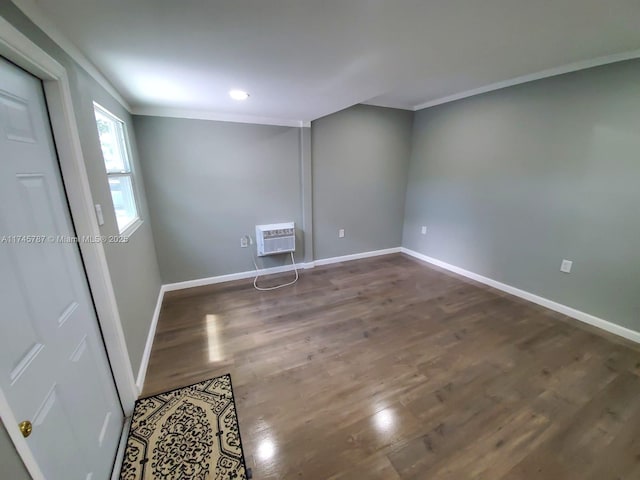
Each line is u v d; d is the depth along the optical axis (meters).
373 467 1.30
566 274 2.60
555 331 2.37
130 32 1.27
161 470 1.29
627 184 2.15
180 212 3.07
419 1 1.08
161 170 2.89
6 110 0.87
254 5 1.08
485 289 3.22
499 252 3.17
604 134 2.23
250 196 3.38
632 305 2.22
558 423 1.52
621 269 2.25
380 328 2.44
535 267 2.84
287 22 1.21
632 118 2.08
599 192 2.31
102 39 1.32
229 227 3.35
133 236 2.07
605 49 1.94
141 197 2.64
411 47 1.50
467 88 3.12
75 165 1.21
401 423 1.52
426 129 3.91
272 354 2.11
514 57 2.12
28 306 0.85
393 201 4.37
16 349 0.77
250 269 3.59
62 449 0.93
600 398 1.68
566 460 1.32
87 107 1.48
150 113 2.73
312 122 3.52
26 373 0.80
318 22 1.22
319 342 2.25
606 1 1.21
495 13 1.23
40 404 0.84
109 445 1.32
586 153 2.35
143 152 2.78
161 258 3.09
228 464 1.31
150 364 2.00
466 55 1.63
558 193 2.58
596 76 2.21
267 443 1.41
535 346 2.17
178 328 2.46
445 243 3.86
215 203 3.21
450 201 3.70
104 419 1.32
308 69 1.76
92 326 1.32
